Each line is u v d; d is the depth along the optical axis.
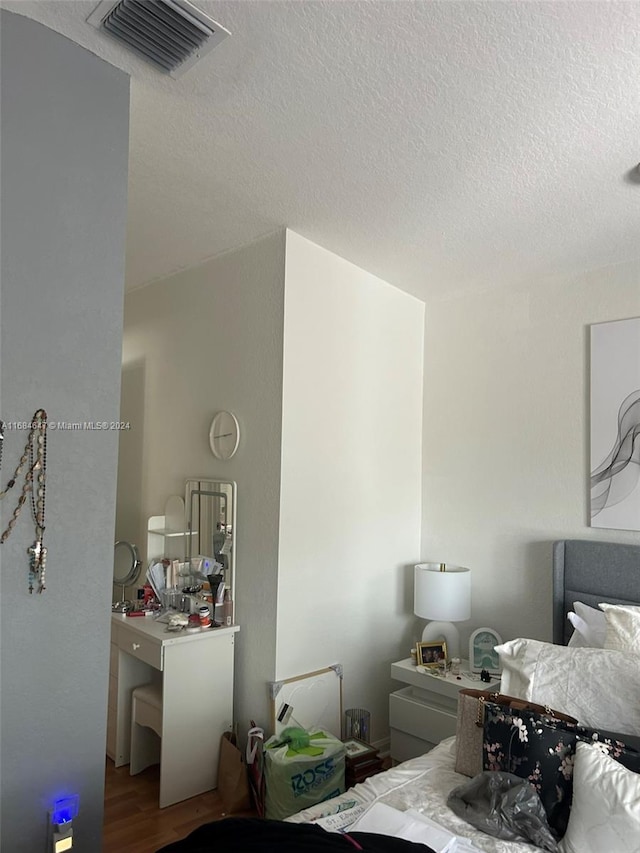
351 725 3.01
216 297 3.28
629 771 1.59
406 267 3.18
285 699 2.79
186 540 3.33
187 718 2.75
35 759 1.67
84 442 1.81
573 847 1.56
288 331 2.87
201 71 1.88
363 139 2.15
